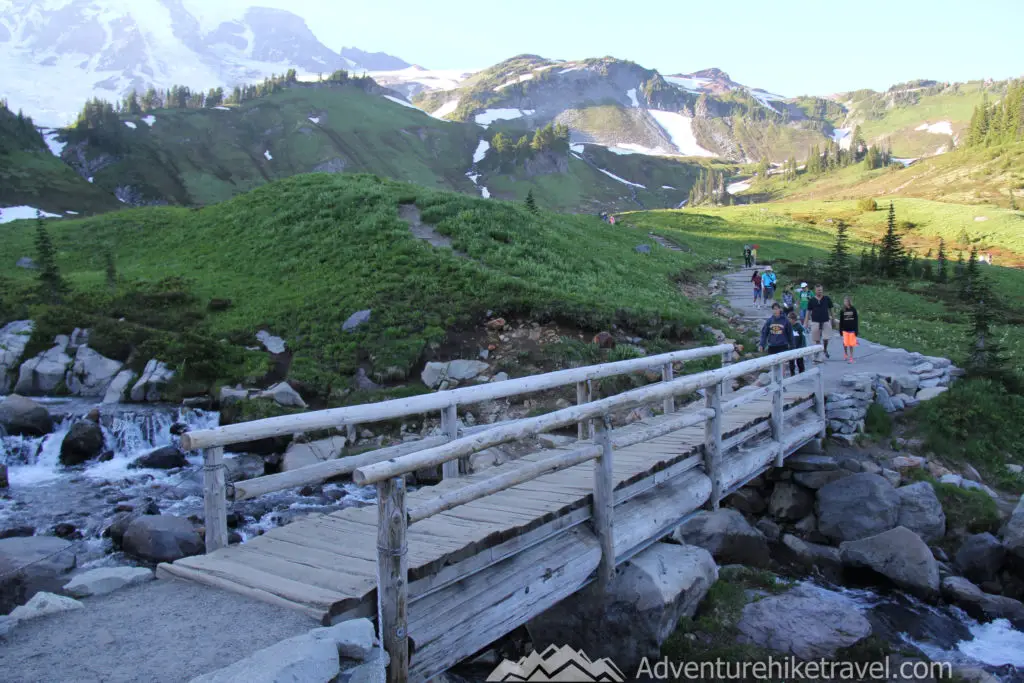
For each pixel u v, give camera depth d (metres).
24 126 135.12
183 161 199.38
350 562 5.95
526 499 7.73
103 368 22.78
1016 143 176.25
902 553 10.88
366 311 24.91
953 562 11.87
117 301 27.95
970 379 19.53
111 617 4.95
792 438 13.39
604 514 7.80
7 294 28.03
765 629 8.78
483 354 22.52
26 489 15.12
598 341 22.31
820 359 21.89
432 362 21.80
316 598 5.05
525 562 6.86
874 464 14.50
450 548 5.90
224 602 5.23
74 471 16.75
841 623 8.88
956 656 9.18
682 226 77.69
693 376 9.54
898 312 34.88
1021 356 24.77
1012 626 9.98
